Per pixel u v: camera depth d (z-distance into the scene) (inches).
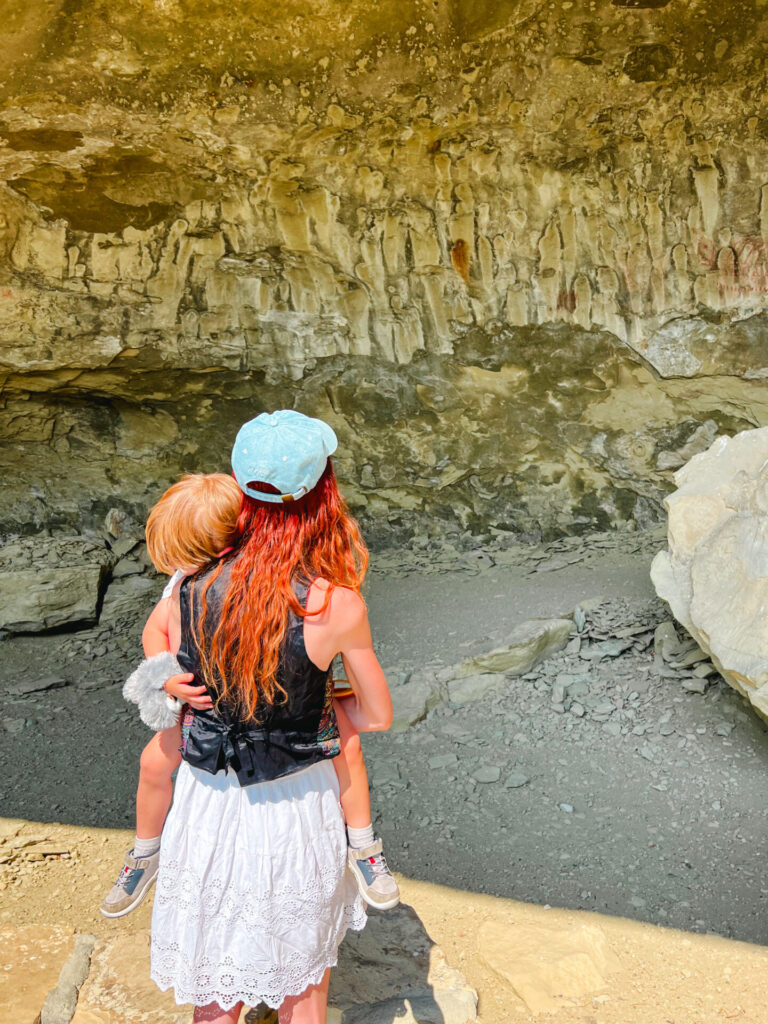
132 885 80.1
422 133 205.6
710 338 224.2
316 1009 71.9
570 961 100.1
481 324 239.0
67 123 191.3
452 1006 93.4
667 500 161.6
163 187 213.0
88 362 237.6
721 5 181.5
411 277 234.7
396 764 150.9
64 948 101.3
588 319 232.2
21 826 131.4
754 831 125.4
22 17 171.0
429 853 126.8
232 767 66.7
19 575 225.3
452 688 171.9
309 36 184.9
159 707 70.0
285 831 67.6
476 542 265.4
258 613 64.7
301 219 222.7
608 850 124.8
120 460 266.5
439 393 252.4
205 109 191.8
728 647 136.7
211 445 268.1
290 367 249.8
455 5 182.5
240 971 67.1
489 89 195.9
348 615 67.5
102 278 227.0
